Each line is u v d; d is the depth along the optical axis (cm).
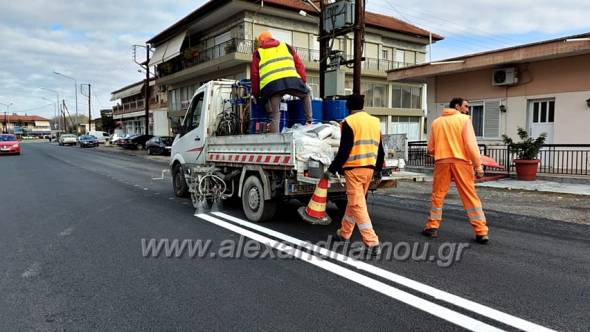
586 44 1175
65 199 985
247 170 716
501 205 867
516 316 349
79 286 428
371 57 3422
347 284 423
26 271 475
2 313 369
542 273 452
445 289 408
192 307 374
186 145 936
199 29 3225
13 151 3005
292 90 696
